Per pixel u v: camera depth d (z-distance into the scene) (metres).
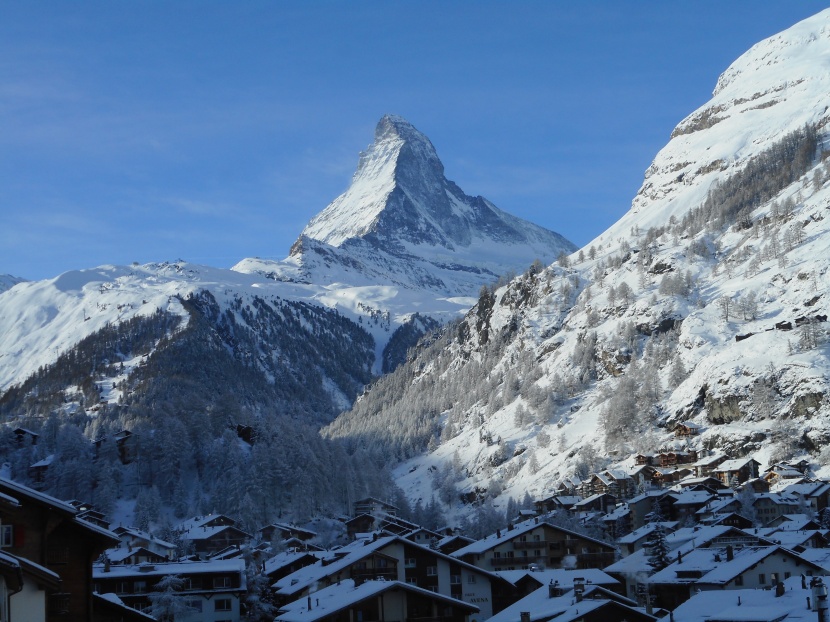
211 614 122.56
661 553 123.88
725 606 86.44
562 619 87.25
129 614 74.00
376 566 117.56
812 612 75.25
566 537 153.38
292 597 118.00
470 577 120.00
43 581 46.28
